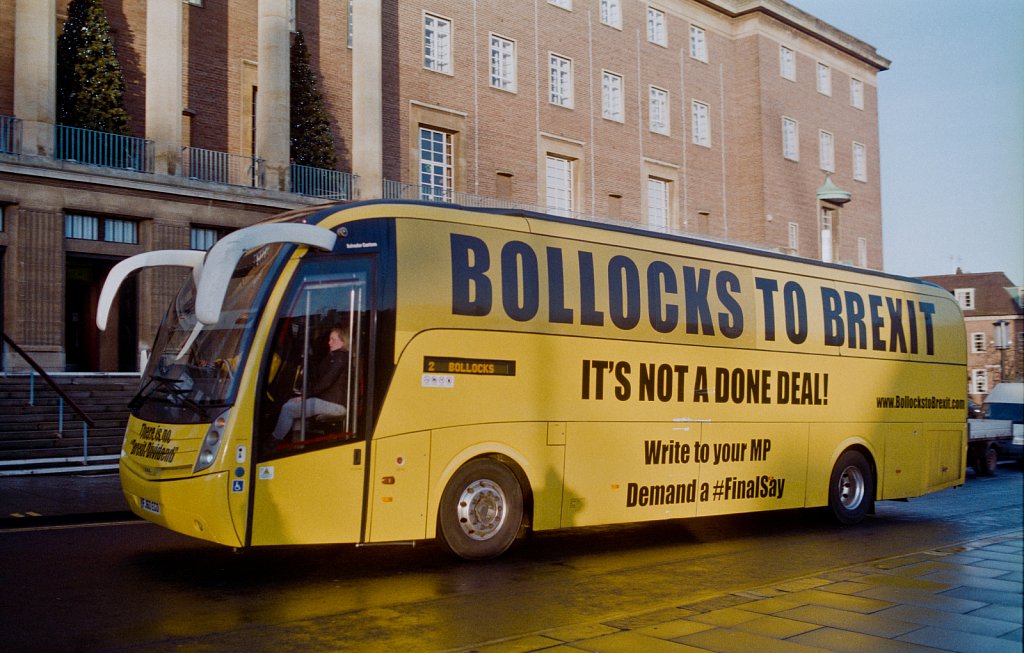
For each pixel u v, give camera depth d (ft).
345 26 104.53
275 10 92.07
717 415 38.81
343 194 98.22
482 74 116.67
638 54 138.51
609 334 35.29
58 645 21.24
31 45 77.51
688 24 147.84
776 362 41.45
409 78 108.58
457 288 31.35
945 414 50.44
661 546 37.78
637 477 35.73
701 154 148.36
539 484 32.81
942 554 33.42
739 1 154.92
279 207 90.63
